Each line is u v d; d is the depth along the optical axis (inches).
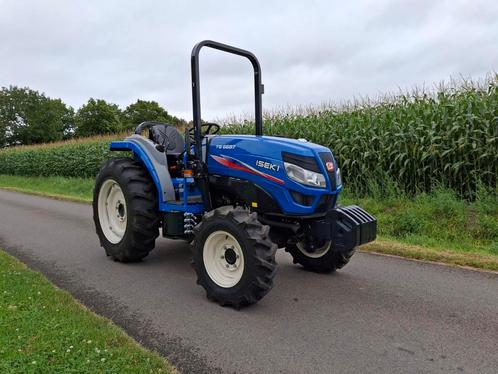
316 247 184.7
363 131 351.3
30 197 516.4
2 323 128.0
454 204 272.2
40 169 831.1
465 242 240.8
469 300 156.3
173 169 205.5
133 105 2389.3
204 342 123.0
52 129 2719.0
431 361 112.0
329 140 373.7
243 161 167.2
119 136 830.5
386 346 120.4
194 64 167.8
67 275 188.9
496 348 119.3
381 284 174.7
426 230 259.9
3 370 101.8
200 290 168.4
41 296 153.6
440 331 130.3
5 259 207.8
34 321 130.2
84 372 102.5
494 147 286.7
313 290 167.9
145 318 140.9
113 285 175.0
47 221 332.5
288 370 107.5
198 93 170.1
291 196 156.6
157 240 256.1
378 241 241.1
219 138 177.5
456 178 308.0
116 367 105.0
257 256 139.8
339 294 163.3
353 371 106.8
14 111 2655.0
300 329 131.6
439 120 317.4
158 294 163.9
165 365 108.0
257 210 165.6
